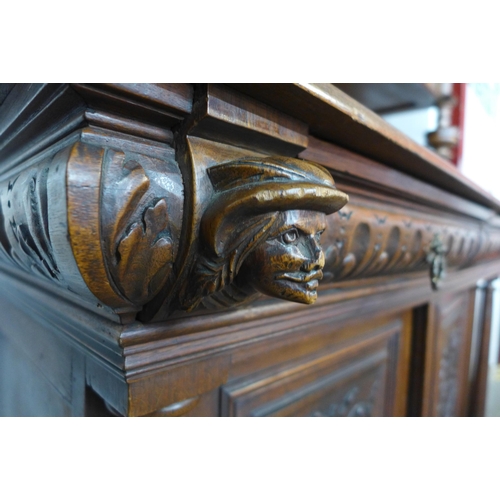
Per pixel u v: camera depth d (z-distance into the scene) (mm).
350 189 402
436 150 959
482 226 871
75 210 181
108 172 193
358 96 925
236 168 225
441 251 616
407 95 918
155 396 279
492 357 1714
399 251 501
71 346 345
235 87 237
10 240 297
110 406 319
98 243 193
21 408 509
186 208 229
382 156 395
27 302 435
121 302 231
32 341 448
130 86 205
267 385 444
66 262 200
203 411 385
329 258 381
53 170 191
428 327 724
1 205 295
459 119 1119
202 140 242
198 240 230
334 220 371
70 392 351
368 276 506
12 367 546
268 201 210
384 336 642
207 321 301
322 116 284
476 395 1275
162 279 236
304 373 490
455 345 980
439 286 699
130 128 223
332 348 538
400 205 507
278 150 293
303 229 233
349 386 583
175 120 237
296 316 404
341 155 358
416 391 745
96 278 204
